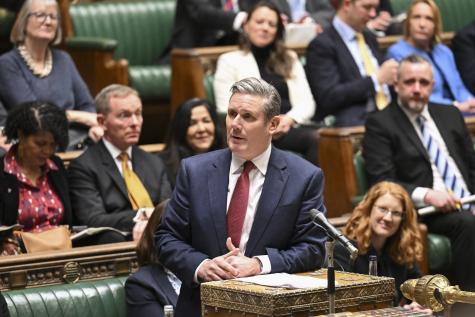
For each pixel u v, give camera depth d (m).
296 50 20.25
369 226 13.84
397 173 16.80
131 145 15.46
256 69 18.98
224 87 18.97
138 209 14.93
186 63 19.59
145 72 20.55
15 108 14.29
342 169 16.94
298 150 18.39
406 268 14.00
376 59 19.47
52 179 14.58
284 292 9.09
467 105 19.34
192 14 21.23
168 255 10.48
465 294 9.30
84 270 12.66
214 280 10.09
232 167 10.59
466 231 15.83
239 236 10.44
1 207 14.13
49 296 12.16
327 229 9.20
